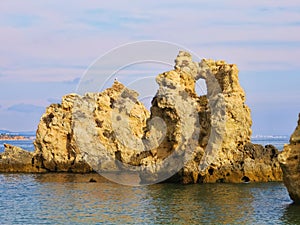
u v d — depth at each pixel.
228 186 129.12
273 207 102.88
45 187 135.38
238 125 138.00
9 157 176.25
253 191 121.44
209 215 96.69
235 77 141.38
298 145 101.62
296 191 102.00
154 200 112.12
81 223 92.62
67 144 176.38
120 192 124.12
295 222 90.62
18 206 109.12
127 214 99.00
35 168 175.25
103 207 105.94
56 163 173.62
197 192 120.81
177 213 98.94
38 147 178.12
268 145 142.12
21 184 142.12
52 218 97.06
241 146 139.12
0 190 131.00
